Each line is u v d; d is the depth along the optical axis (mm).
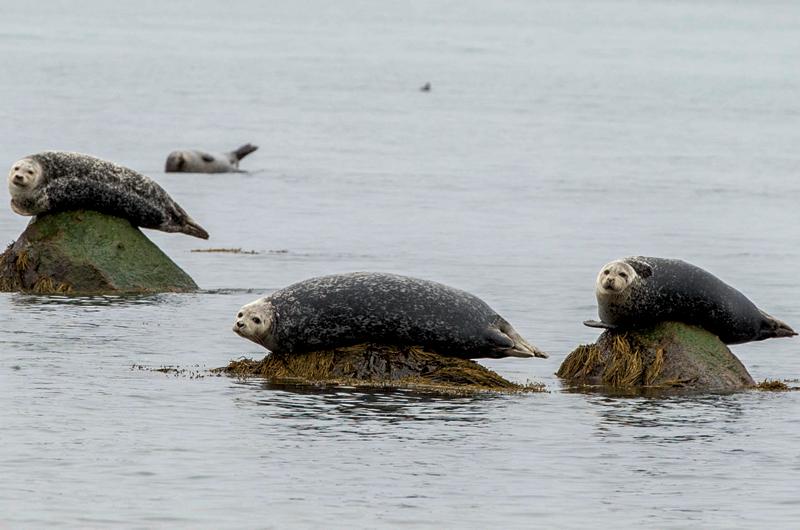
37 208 76750
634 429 48656
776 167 176375
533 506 39875
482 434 47312
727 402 53438
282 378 55344
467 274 89562
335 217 121438
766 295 83812
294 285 57312
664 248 106500
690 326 58125
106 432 46125
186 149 171250
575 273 91312
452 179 155500
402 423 48438
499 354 56938
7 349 59344
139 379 54344
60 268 75688
